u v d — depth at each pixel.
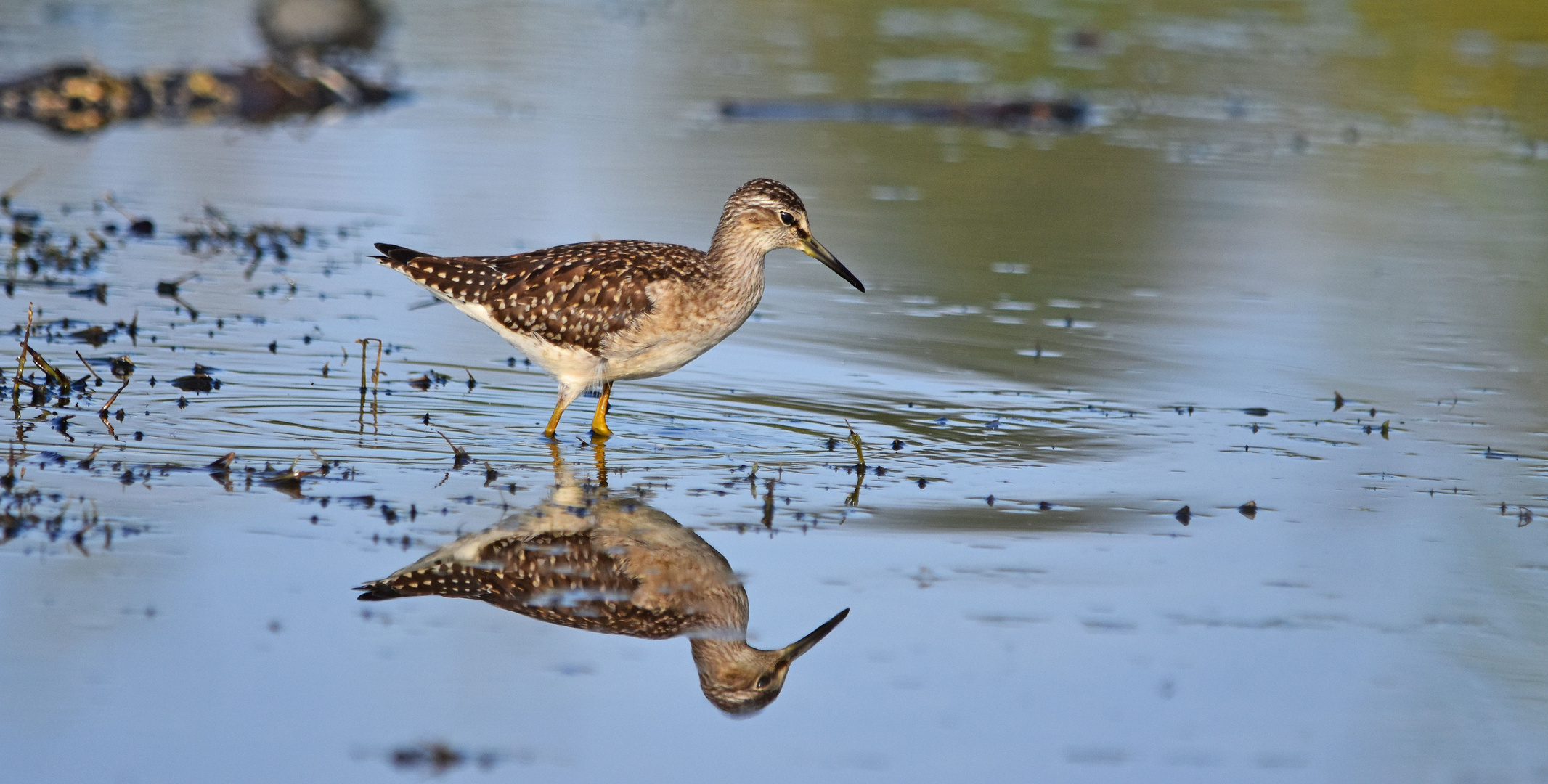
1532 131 28.17
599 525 11.34
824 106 28.75
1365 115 29.50
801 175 23.94
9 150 24.19
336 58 33.00
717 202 21.69
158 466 12.05
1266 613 10.15
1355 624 10.00
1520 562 11.02
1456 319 17.80
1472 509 12.06
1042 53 34.72
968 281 19.14
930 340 16.77
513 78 31.83
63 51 31.14
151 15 37.06
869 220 21.61
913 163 25.23
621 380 14.98
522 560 10.69
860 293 18.67
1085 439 13.66
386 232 20.08
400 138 26.17
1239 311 18.00
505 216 20.67
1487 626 9.98
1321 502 12.16
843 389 15.08
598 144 25.83
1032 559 10.95
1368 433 13.96
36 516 10.99
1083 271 19.59
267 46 34.00
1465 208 23.12
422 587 10.20
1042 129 28.30
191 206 21.39
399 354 15.77
